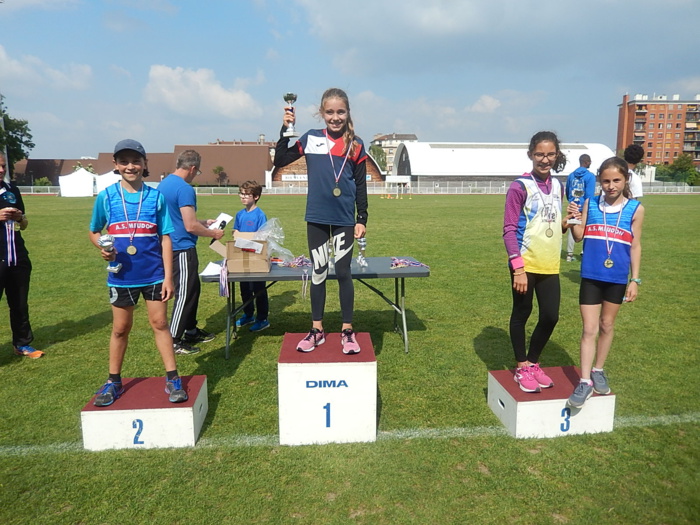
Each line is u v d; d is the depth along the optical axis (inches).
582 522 95.4
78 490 105.6
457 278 335.6
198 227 181.9
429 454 119.0
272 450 121.4
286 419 123.0
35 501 102.0
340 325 230.4
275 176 2470.5
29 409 144.5
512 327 134.0
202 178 2460.6
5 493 104.7
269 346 201.2
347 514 97.7
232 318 212.2
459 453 119.3
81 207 1123.9
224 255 189.3
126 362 181.9
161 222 127.4
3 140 2018.9
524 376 130.9
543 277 132.3
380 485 106.6
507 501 101.4
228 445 123.7
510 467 113.3
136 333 218.2
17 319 186.9
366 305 268.4
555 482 107.8
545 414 126.3
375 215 903.1
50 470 113.0
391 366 176.7
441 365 177.5
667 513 97.8
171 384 126.9
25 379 166.9
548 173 132.4
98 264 396.5
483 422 135.4
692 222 735.7
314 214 136.7
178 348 191.5
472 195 2108.8
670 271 353.4
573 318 238.4
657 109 4101.9
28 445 124.4
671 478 108.9
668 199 1571.1
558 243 131.3
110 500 102.3
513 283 130.7
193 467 113.8
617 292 125.2
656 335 209.3
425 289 303.7
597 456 118.1
